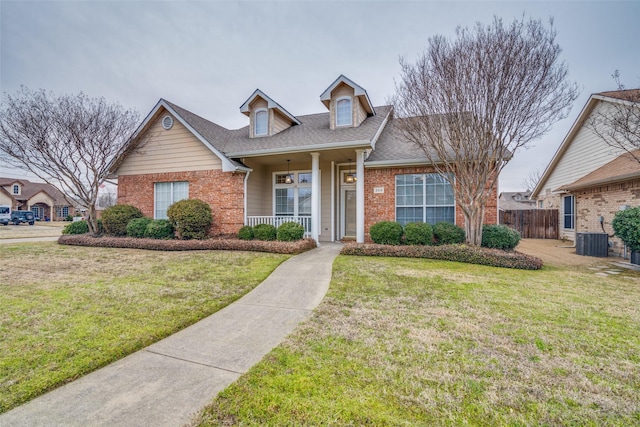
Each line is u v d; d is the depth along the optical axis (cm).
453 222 1022
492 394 248
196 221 1091
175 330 388
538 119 802
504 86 782
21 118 1138
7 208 3419
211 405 238
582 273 722
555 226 1675
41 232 2161
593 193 1203
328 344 338
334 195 1285
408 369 285
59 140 1192
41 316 427
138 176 1288
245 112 1291
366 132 1077
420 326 386
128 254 952
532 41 767
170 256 905
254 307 477
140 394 255
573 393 251
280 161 1260
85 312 443
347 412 226
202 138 1159
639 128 951
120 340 352
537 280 633
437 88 861
